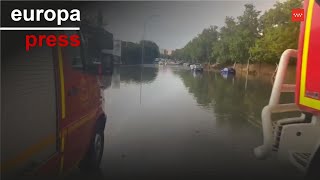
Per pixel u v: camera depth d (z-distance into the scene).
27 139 3.11
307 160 3.89
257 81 34.09
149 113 12.43
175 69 58.84
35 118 3.26
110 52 5.26
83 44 4.87
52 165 3.62
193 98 18.67
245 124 10.46
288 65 4.57
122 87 23.69
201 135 8.51
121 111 12.74
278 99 4.52
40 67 3.39
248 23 42.19
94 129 5.36
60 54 3.93
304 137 4.10
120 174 5.17
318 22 3.78
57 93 3.77
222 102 17.03
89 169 5.34
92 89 5.28
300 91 4.16
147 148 6.96
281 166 4.50
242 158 6.14
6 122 2.79
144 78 34.47
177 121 10.69
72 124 4.24
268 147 4.44
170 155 6.42
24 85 3.07
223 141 7.78
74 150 4.37
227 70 47.22
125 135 8.29
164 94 20.25
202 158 6.22
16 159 2.94
